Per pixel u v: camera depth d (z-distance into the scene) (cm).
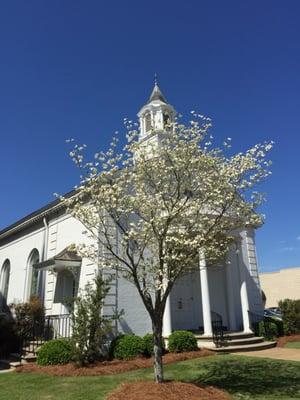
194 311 1933
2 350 1591
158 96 2209
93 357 1335
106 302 1523
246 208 1039
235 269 2039
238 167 1036
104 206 1030
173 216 952
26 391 993
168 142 1068
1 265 2633
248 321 1842
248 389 951
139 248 1025
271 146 1065
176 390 868
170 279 959
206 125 1080
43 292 1953
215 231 1027
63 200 1140
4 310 2450
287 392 920
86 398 898
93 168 1074
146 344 1401
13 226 2528
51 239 2030
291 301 2200
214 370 1178
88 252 1143
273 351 1593
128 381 1049
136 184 1041
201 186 1034
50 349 1325
